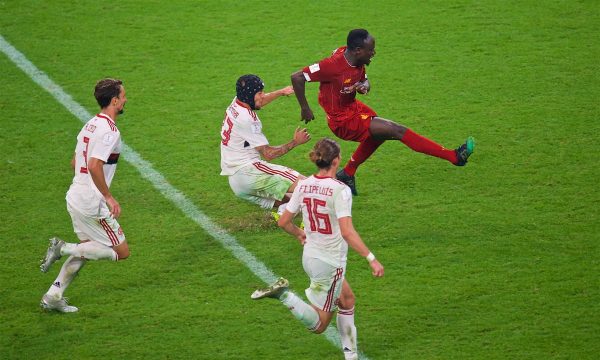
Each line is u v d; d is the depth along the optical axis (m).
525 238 20.92
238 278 19.89
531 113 27.03
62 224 22.03
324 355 17.34
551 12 33.69
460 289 19.14
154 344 17.62
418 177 24.05
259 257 20.72
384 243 21.02
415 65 30.28
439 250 20.62
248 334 17.97
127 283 19.75
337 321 17.05
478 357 16.97
